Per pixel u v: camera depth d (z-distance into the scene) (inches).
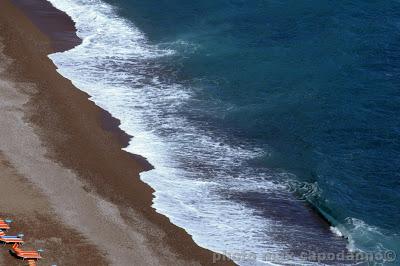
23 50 3243.1
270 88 3073.3
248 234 2332.7
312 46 3309.5
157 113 2935.5
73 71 3149.6
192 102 3009.4
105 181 2492.6
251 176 2613.2
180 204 2438.5
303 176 2613.2
